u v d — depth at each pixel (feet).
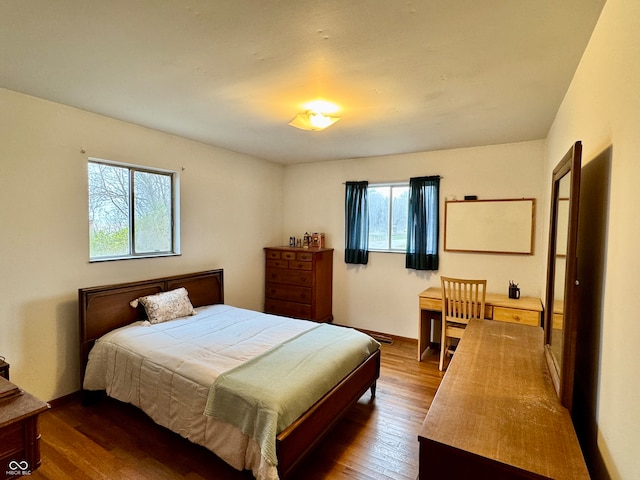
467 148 13.16
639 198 3.18
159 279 11.11
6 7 4.76
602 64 4.64
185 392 7.06
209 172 13.33
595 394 4.43
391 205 15.14
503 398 4.72
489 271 12.87
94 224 10.05
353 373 8.37
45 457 7.13
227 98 8.32
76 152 9.26
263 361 7.55
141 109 9.21
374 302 15.31
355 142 12.60
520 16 4.88
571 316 4.42
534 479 3.34
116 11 4.87
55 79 7.30
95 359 8.89
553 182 6.28
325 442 7.83
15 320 8.27
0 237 7.98
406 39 5.54
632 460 3.10
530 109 8.80
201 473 6.74
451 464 3.77
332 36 5.49
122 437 7.82
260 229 16.10
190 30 5.36
